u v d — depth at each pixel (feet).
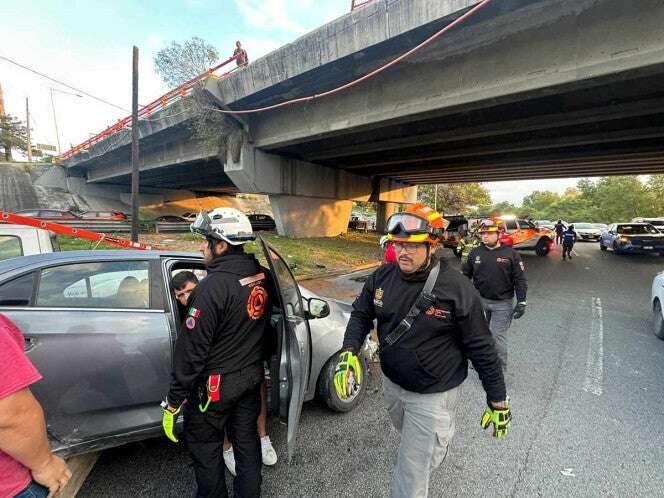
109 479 7.04
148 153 69.31
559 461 7.68
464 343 5.03
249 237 5.82
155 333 7.00
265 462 7.43
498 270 10.90
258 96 39.63
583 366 12.60
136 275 7.47
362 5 27.43
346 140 44.86
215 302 5.11
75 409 6.25
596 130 34.99
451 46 25.98
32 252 13.33
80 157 92.27
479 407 9.95
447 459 7.72
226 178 93.76
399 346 5.08
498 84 24.54
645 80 24.02
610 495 6.72
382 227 89.61
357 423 9.04
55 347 6.14
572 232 44.47
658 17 18.71
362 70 31.07
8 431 3.20
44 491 3.62
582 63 21.13
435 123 36.19
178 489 6.82
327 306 9.09
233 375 5.44
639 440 8.41
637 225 53.21
